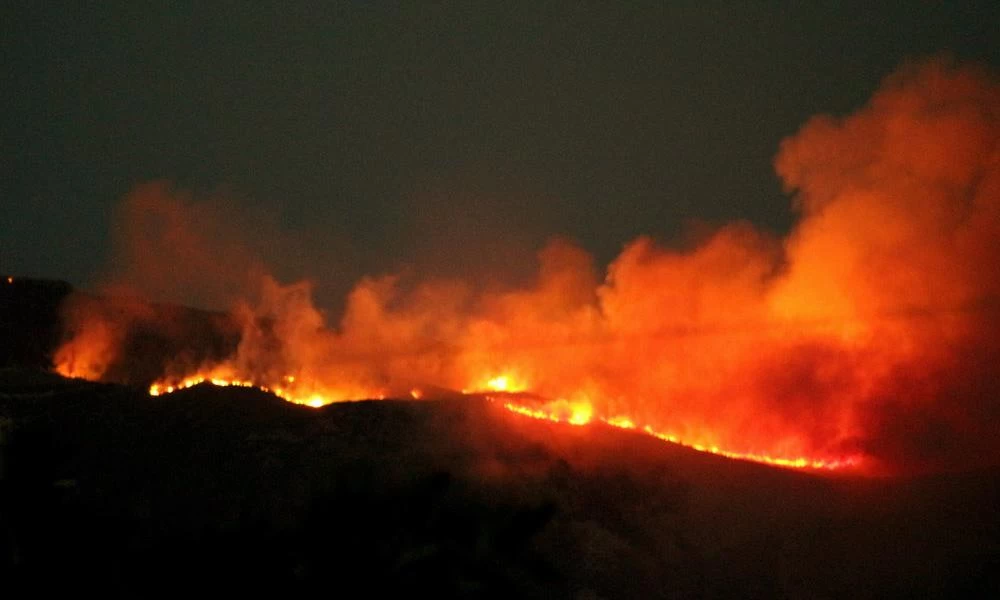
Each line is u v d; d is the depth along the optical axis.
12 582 6.83
